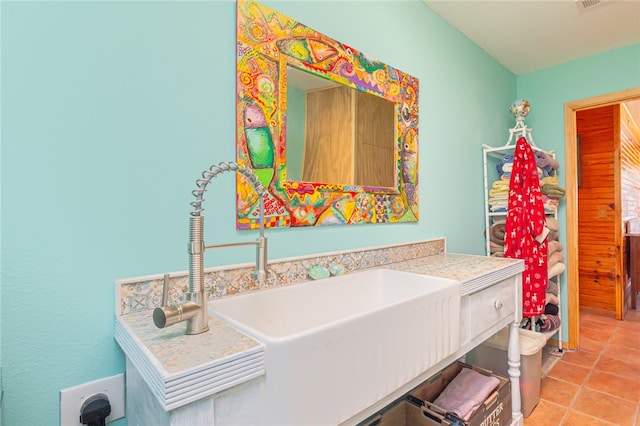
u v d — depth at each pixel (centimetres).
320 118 134
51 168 80
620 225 343
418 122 182
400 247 167
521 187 218
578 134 370
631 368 231
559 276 265
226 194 108
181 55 99
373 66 156
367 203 153
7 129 74
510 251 219
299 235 128
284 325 111
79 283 83
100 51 86
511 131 244
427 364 102
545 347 271
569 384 211
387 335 89
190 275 73
